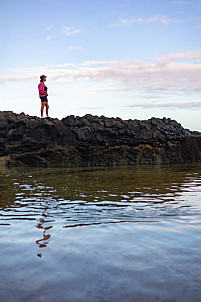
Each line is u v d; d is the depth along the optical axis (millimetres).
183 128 22250
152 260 2512
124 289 2004
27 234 3373
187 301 1839
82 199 5750
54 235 3314
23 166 16594
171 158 19906
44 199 5777
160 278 2162
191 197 5910
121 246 2896
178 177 10078
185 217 4148
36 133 16891
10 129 16922
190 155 20109
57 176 10648
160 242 3002
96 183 8422
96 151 18094
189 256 2588
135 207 4918
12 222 3955
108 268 2361
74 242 3047
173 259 2525
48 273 2283
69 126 17641
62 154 16938
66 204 5238
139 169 14133
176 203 5254
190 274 2219
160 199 5699
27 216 4312
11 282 2139
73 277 2203
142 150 19453
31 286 2070
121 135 18750
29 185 7996
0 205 5184
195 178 9711
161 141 19734
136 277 2186
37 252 2758
